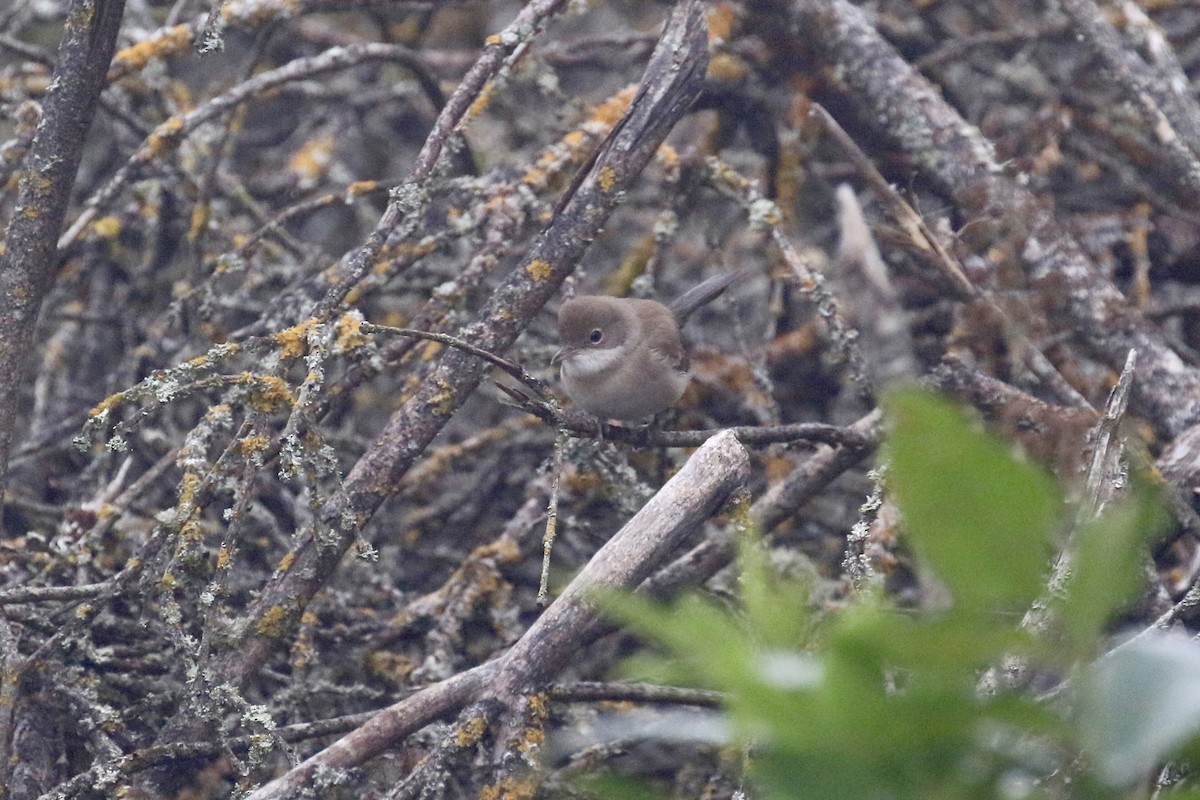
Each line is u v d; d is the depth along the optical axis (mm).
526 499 10555
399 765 7328
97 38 7004
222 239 11305
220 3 7281
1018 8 12133
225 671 6949
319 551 7098
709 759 7820
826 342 10664
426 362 8969
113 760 6457
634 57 12156
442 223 10602
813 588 8391
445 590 9031
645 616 2086
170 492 9617
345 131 13344
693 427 10672
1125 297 9398
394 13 13453
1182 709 1624
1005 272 9141
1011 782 2148
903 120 9805
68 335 11297
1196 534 6824
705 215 11859
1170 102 9898
